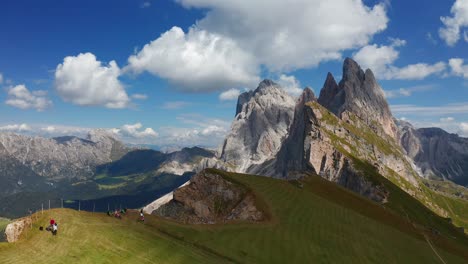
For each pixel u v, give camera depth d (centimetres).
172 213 13038
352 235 10806
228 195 12962
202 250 7756
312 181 18425
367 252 9731
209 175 14025
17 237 6944
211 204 12838
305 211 12131
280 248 8681
